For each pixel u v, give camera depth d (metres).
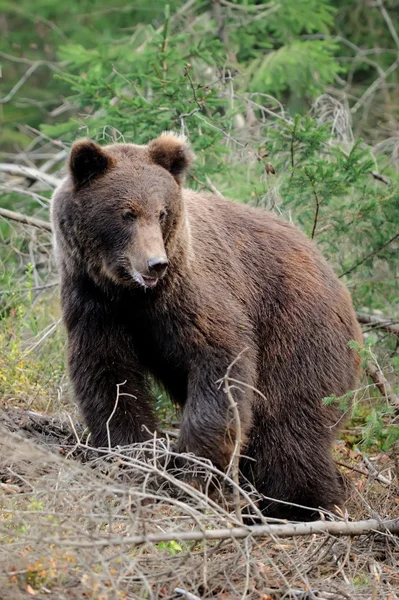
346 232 15.16
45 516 8.26
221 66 20.03
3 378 12.88
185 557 8.15
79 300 11.11
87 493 8.95
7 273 16.72
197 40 22.56
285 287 11.98
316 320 11.97
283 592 8.52
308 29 23.59
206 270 11.20
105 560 7.66
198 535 8.08
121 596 7.61
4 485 9.43
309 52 22.00
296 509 11.79
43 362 14.01
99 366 11.12
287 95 26.33
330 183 14.59
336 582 9.12
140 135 15.76
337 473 12.04
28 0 25.69
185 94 16.06
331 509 11.68
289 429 11.79
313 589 8.67
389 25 26.09
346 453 13.38
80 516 7.95
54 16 26.16
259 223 12.38
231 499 11.12
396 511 11.16
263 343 11.88
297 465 11.74
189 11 23.23
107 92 16.72
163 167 10.88
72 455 11.36
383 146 21.25
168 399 13.93
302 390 11.80
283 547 9.21
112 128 16.06
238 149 17.55
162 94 16.14
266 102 21.30
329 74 22.64
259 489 11.95
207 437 10.82
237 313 11.30
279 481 11.80
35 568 7.69
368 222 15.64
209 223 11.72
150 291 10.71
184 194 11.93
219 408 10.84
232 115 16.69
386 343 15.66
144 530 7.84
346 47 27.83
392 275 16.39
